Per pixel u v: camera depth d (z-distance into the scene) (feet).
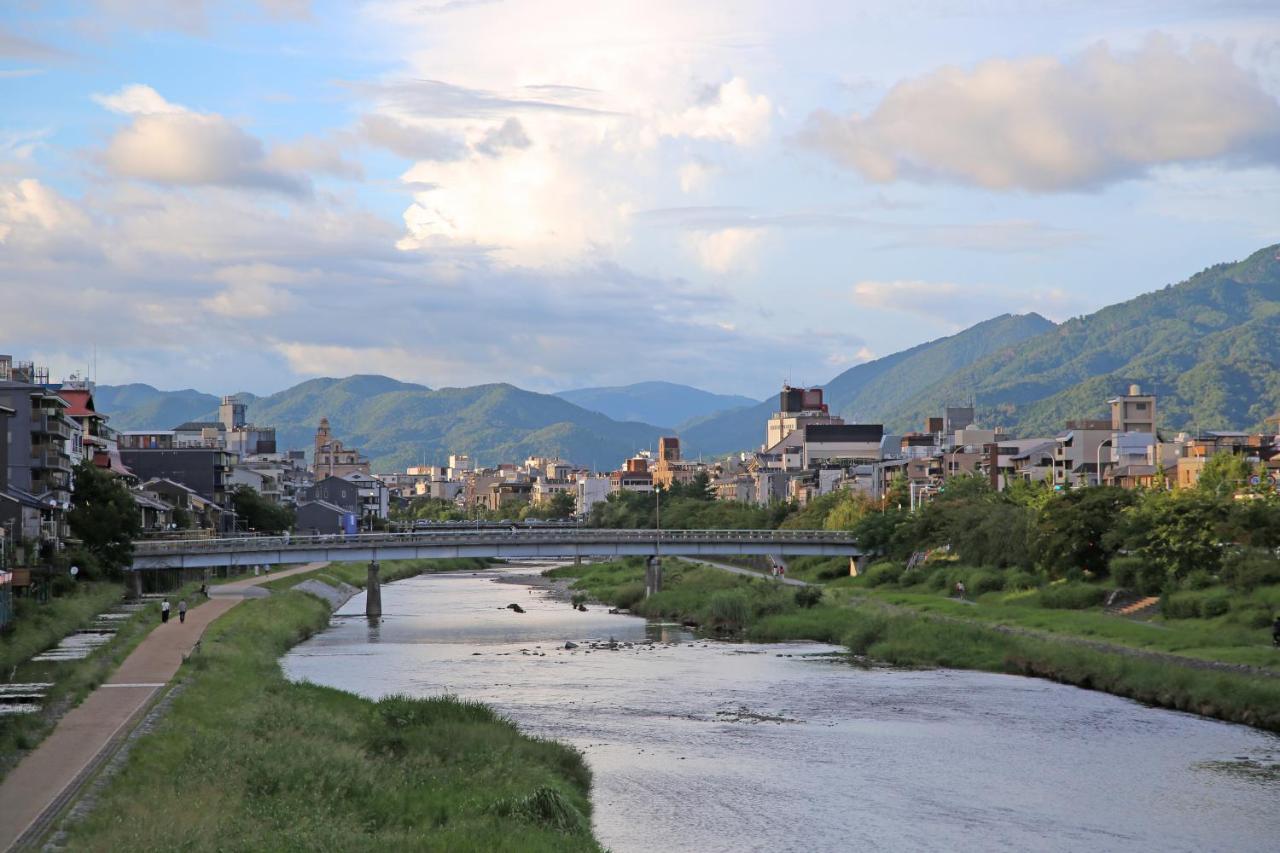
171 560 462.60
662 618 472.85
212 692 233.96
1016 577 432.25
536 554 538.88
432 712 218.59
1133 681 267.39
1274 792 185.47
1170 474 532.32
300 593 500.74
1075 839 163.53
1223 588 333.42
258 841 137.59
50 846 129.80
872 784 191.31
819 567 605.73
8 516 369.30
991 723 239.09
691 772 199.21
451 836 143.43
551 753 195.72
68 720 200.23
